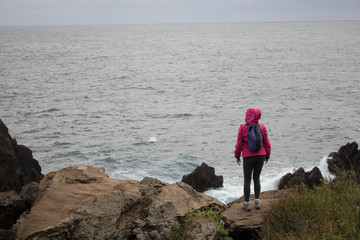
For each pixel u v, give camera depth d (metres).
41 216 6.21
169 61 152.25
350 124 45.22
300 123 46.38
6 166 21.61
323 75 96.12
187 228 6.08
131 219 6.45
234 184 27.25
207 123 48.69
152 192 7.19
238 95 70.75
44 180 7.78
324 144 37.34
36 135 42.12
